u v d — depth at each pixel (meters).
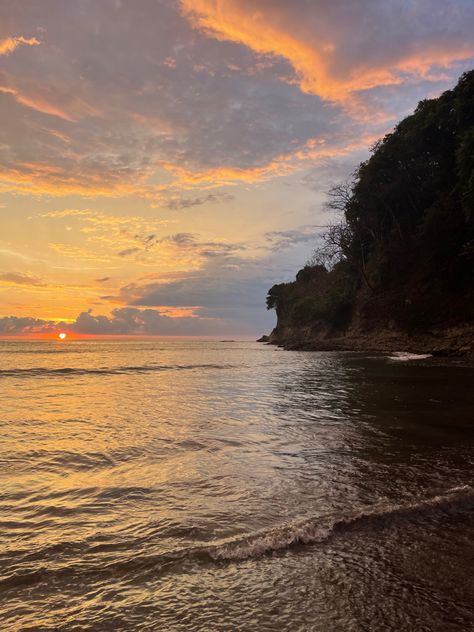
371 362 28.25
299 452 6.57
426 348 38.09
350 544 3.60
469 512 4.30
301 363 29.59
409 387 15.01
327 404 11.46
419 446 6.95
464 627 2.60
